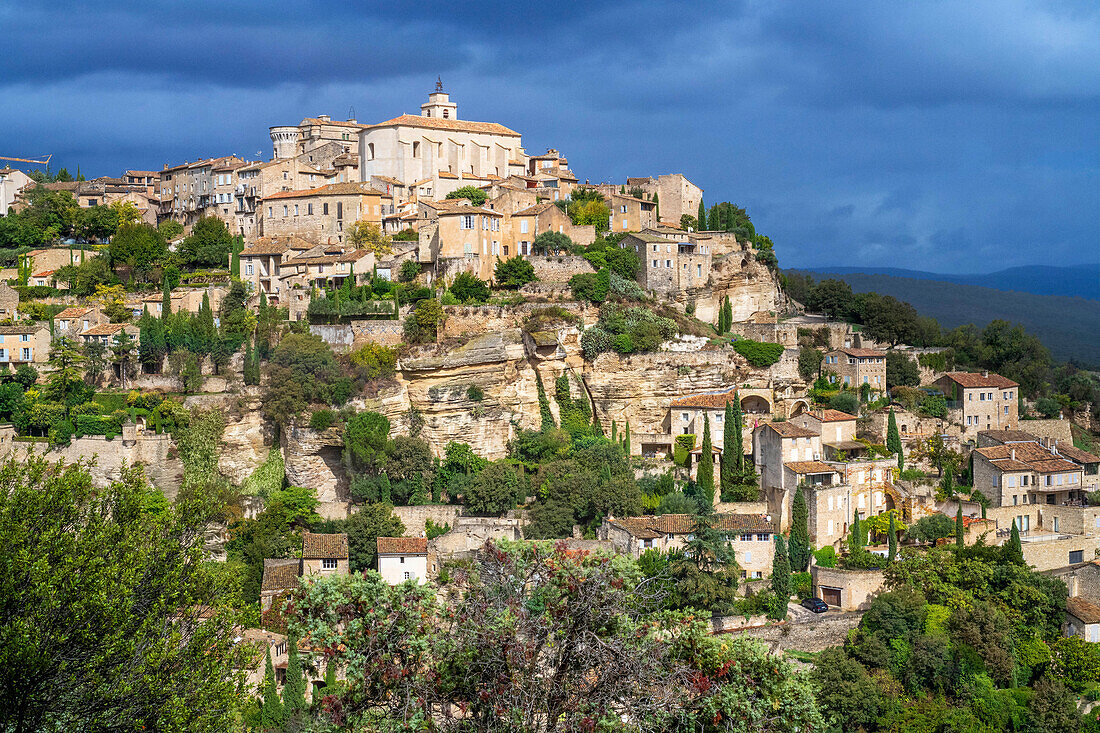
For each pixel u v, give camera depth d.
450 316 174.50
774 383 185.75
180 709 63.84
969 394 189.00
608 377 178.00
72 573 65.19
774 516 158.62
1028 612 139.50
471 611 65.38
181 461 161.62
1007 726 126.69
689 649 70.69
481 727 60.81
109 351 174.00
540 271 189.88
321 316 177.25
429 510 154.25
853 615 135.38
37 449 160.75
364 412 161.25
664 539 141.38
